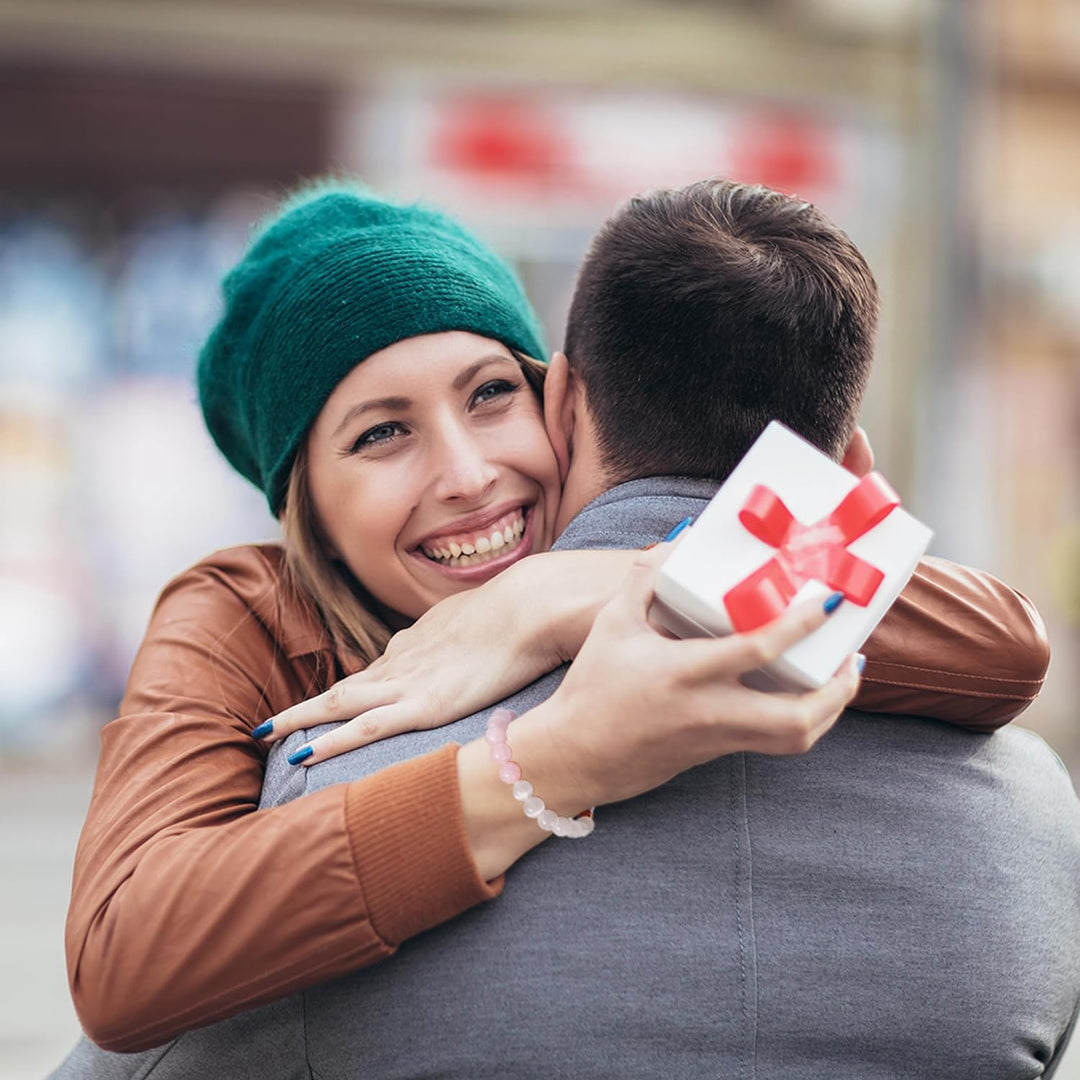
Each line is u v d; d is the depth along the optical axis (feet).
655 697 2.99
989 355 25.80
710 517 3.10
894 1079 3.40
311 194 5.44
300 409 4.62
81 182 22.95
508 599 3.67
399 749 3.51
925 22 22.86
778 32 23.94
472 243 4.93
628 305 3.77
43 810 20.43
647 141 23.97
